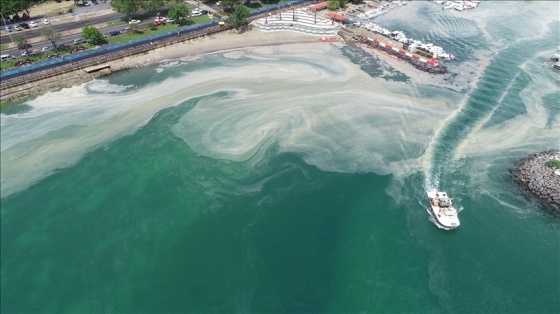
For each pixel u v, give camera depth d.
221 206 70.56
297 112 93.25
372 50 121.56
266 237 65.06
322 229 66.19
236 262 61.44
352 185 74.12
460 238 64.50
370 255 62.06
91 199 72.31
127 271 60.69
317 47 123.56
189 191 73.56
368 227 66.31
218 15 140.88
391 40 126.50
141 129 88.25
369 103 96.38
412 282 58.34
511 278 58.81
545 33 133.25
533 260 61.22
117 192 73.62
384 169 77.50
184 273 60.16
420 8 157.88
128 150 82.75
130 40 120.69
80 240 65.44
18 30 125.31
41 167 78.75
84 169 78.38
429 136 85.75
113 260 62.28
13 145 83.69
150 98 98.19
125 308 56.06
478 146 82.88
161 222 67.94
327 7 151.12
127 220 68.50
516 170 76.56
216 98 98.44
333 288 57.81
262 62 115.00
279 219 67.94
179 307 55.91
